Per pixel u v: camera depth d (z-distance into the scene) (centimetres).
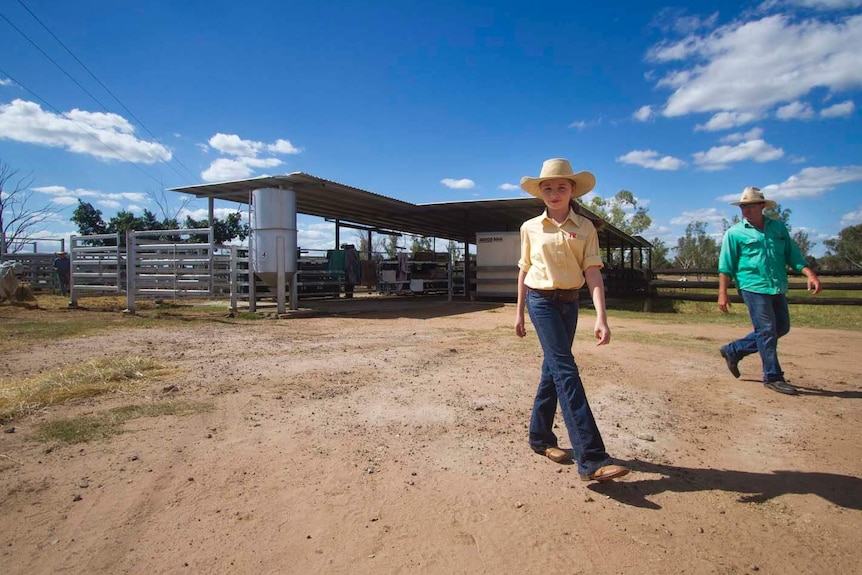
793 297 1193
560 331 278
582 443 264
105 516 237
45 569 197
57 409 393
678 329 935
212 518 236
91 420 366
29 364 557
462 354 650
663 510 248
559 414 399
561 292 279
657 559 208
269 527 229
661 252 5134
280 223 1129
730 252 495
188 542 217
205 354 630
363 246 3241
